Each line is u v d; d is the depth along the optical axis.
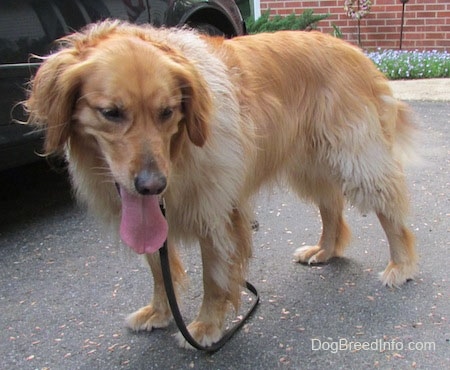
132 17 1.95
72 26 1.79
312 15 4.45
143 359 1.29
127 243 1.13
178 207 1.25
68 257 1.75
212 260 1.31
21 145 1.74
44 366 1.28
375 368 1.23
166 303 1.39
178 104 1.11
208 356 1.29
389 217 1.54
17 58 1.67
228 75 1.31
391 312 1.41
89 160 1.19
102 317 1.44
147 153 1.05
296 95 1.46
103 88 1.05
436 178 2.24
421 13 4.49
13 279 1.64
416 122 1.68
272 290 1.53
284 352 1.29
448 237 1.75
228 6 2.45
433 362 1.24
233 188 1.27
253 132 1.34
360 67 1.53
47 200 2.19
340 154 1.48
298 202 2.07
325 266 1.64
